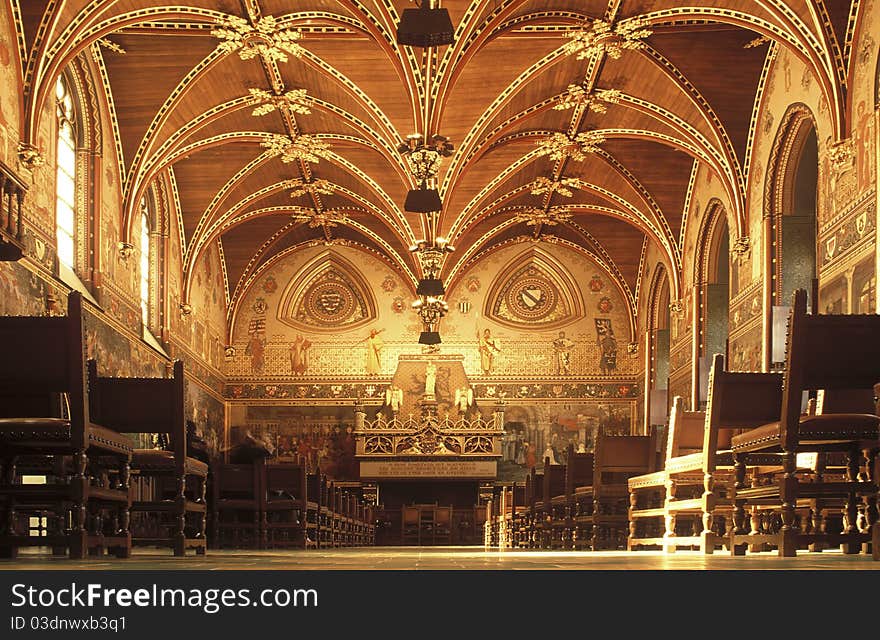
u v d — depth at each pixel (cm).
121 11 2267
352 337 4316
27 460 1308
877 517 909
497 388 4297
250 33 2466
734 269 2984
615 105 3002
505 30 2466
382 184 3478
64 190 2475
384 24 2378
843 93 2108
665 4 2395
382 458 3997
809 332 891
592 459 1994
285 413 4275
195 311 3731
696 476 1331
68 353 938
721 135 2839
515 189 3703
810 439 903
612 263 4256
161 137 2864
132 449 1134
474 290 4359
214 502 1928
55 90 2342
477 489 4109
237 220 3703
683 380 3528
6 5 2022
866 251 1972
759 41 2555
